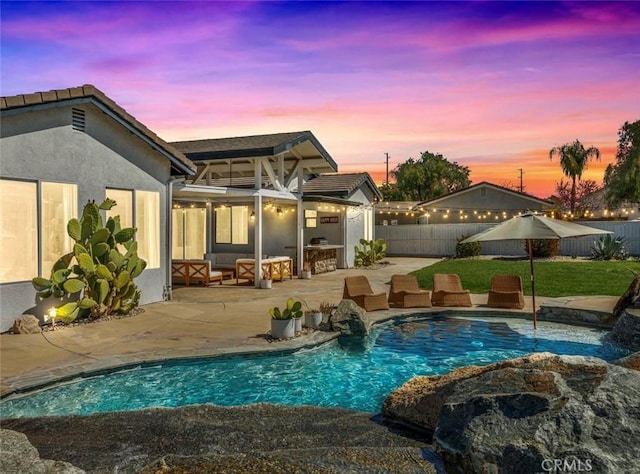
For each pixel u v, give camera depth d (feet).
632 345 29.50
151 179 40.34
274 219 68.49
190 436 15.61
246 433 15.88
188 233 68.44
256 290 48.91
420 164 190.49
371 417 17.74
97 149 35.32
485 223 99.30
